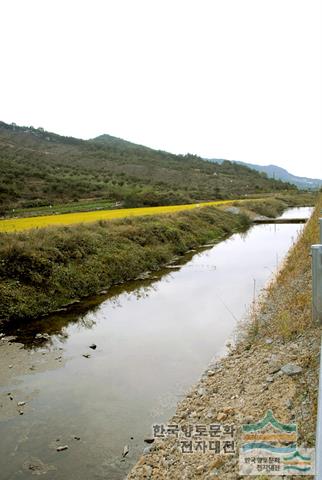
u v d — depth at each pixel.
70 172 85.19
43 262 14.74
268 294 12.49
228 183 111.25
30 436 6.41
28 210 40.34
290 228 37.81
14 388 8.01
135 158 135.38
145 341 10.35
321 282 6.79
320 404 3.22
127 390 7.77
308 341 6.77
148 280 17.61
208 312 12.55
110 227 22.14
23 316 12.43
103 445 6.10
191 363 8.81
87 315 12.84
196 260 22.14
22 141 138.62
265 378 6.28
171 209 41.97
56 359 9.38
